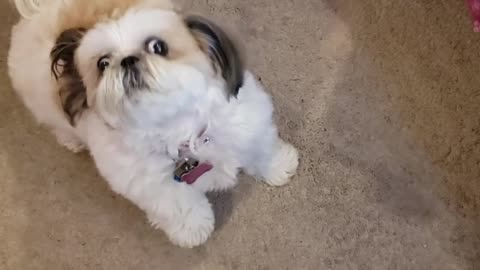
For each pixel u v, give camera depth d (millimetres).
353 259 1426
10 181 1576
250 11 1650
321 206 1471
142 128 1094
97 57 1015
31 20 1267
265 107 1243
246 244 1462
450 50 1562
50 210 1544
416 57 1566
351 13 1625
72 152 1584
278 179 1482
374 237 1436
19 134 1613
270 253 1450
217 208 1495
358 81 1562
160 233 1497
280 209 1480
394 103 1534
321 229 1454
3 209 1554
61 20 1189
